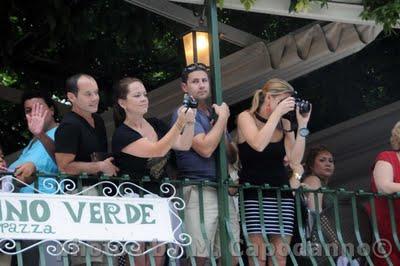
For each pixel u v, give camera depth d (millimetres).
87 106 12922
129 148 12719
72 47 19812
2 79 20578
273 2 15062
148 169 12961
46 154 13273
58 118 17391
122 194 12781
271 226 13477
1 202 11820
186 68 13656
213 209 13273
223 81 17828
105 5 18344
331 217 15117
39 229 11883
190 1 14445
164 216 12586
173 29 19438
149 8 16938
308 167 15844
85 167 12547
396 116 19500
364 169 19938
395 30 19516
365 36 17078
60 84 20609
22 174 12312
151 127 13305
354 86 21297
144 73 20953
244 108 20234
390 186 14164
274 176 13547
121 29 18734
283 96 13547
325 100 21297
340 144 19844
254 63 17797
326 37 17375
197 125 13336
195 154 13336
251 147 13508
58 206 12078
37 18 18484
